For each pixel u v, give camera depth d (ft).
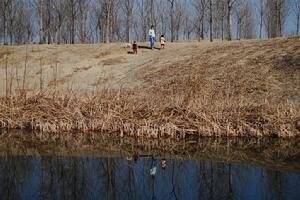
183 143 40.57
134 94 59.98
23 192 25.25
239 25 191.83
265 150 37.35
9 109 49.60
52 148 38.17
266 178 27.94
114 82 78.28
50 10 167.53
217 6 181.27
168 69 80.12
